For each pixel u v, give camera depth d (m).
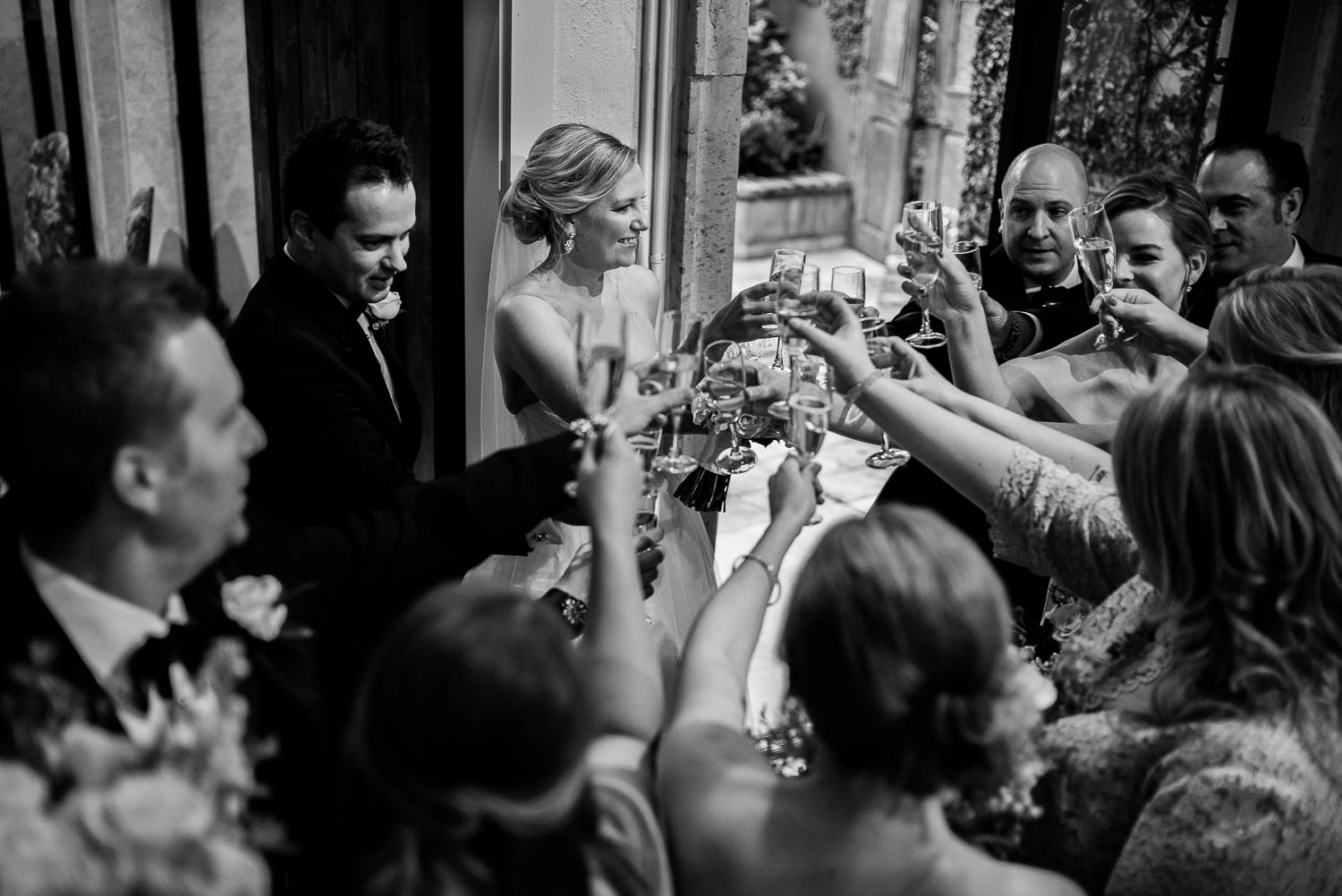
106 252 3.37
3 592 1.37
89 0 3.12
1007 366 2.83
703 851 1.31
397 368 2.88
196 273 3.52
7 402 1.30
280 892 1.79
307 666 1.62
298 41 3.38
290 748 1.58
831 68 9.87
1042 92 4.24
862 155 9.64
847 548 1.23
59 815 1.09
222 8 3.27
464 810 1.09
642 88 3.59
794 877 1.27
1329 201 4.58
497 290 3.01
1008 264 3.44
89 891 1.05
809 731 1.52
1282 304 1.83
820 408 1.83
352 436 2.50
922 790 1.21
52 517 1.35
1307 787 1.36
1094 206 2.51
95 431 1.30
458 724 1.08
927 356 3.17
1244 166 3.38
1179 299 2.84
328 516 2.55
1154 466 1.47
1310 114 4.48
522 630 1.12
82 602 1.38
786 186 9.66
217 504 1.40
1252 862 1.35
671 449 2.21
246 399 2.51
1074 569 1.81
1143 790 1.47
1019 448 1.84
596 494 1.58
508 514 1.85
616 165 2.78
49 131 3.19
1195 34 4.43
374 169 2.46
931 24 8.52
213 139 3.39
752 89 9.95
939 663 1.18
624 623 1.47
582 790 1.20
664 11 3.52
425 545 1.81
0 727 1.25
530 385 2.86
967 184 7.46
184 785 1.15
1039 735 1.54
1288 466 1.41
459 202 3.64
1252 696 1.41
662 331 2.31
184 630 1.50
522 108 3.46
